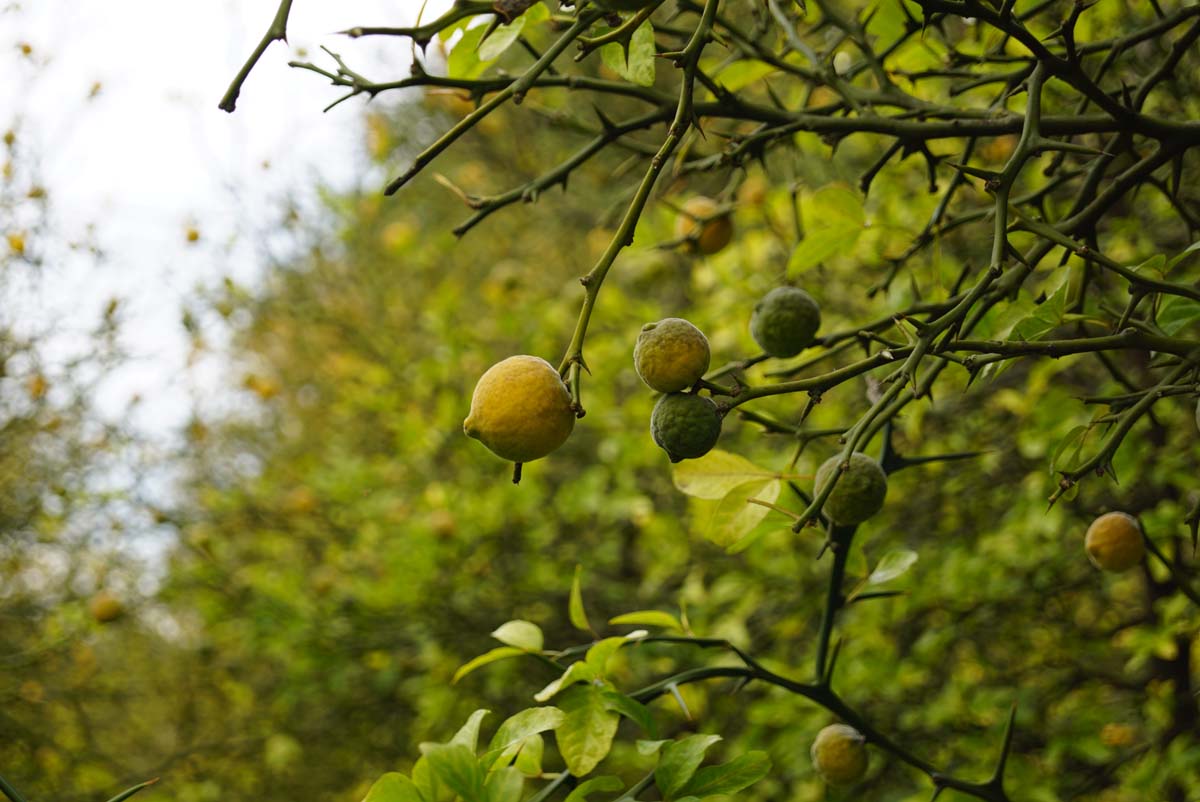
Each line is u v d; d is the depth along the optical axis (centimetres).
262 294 632
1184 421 320
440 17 165
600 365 488
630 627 465
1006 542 348
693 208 253
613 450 458
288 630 496
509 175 696
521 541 536
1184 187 319
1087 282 183
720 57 430
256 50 142
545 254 730
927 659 361
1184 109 280
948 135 186
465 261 750
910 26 208
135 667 661
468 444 518
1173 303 171
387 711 565
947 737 358
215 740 613
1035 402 324
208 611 535
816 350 322
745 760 144
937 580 363
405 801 138
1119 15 290
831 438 404
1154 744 320
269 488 588
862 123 191
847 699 342
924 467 399
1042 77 156
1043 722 362
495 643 501
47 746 525
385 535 520
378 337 648
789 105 379
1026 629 395
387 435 619
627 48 143
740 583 404
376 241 684
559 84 202
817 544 408
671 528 455
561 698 155
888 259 230
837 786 187
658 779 142
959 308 143
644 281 484
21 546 515
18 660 471
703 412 140
